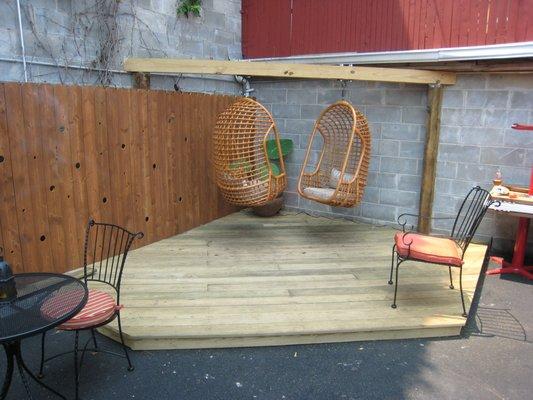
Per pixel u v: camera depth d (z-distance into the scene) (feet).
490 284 13.75
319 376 9.24
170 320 10.56
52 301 7.41
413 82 15.78
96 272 13.32
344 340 10.48
